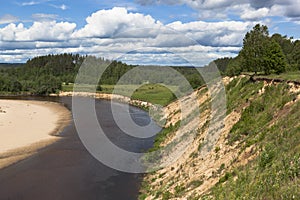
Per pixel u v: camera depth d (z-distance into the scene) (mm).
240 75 48719
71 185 33094
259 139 25375
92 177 35344
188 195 24906
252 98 35938
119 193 30984
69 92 142250
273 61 44812
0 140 51562
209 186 24344
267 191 17938
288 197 16328
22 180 34594
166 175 32969
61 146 48344
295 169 18031
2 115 77812
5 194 31016
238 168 23422
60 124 67062
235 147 27766
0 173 36719
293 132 22453
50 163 40312
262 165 21141
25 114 81375
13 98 127312
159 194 28500
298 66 51188
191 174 29078
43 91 141625
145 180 33781
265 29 50594
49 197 30359
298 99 27969
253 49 49625
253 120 30641
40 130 60281
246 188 19766
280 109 29062
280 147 21688
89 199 29859
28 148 47219
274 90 33562
